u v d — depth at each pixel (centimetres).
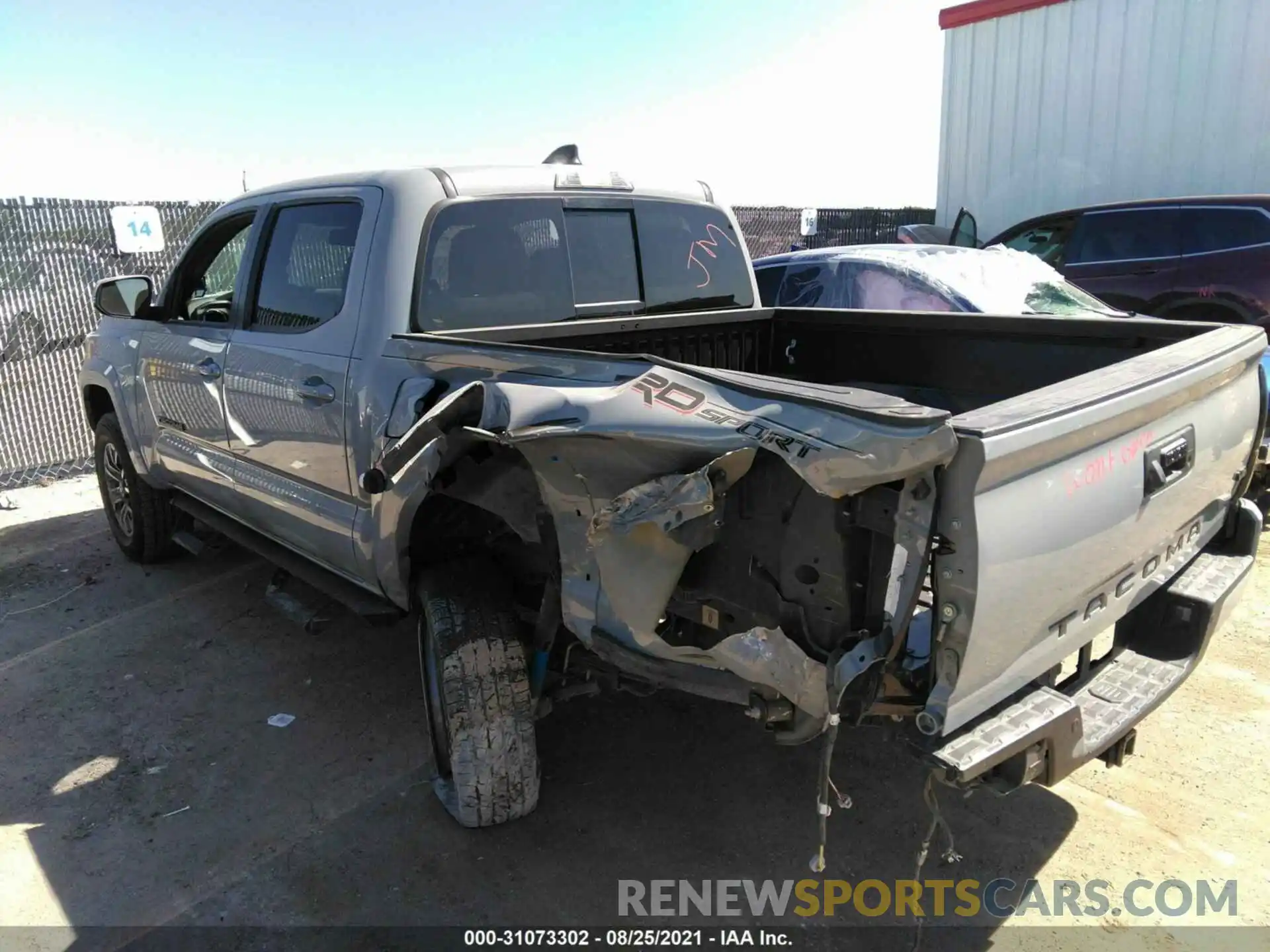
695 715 377
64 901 278
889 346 402
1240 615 440
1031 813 307
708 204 434
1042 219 899
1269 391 318
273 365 365
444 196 336
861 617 211
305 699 396
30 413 773
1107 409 214
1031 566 204
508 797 292
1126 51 1080
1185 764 329
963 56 1227
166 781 338
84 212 777
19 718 385
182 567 554
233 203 427
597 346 376
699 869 287
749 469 218
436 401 290
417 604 321
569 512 240
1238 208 777
